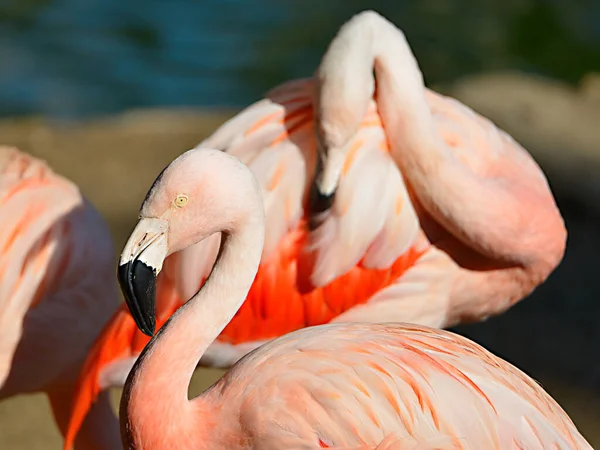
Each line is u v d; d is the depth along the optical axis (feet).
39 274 20.49
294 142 20.36
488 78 47.42
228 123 21.09
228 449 14.44
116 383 19.58
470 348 14.96
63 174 38.50
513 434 13.93
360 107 18.62
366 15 20.04
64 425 21.94
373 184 20.03
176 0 67.46
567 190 37.78
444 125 21.12
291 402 14.15
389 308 20.88
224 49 61.82
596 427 25.52
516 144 22.59
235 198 14.29
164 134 43.47
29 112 53.11
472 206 19.92
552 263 21.40
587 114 43.65
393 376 14.11
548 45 63.10
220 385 14.92
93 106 54.39
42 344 20.67
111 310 22.11
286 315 20.48
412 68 20.16
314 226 19.93
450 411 13.80
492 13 66.49
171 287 19.85
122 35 62.49
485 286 21.48
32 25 62.69
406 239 20.47
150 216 14.24
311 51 62.28
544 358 29.01
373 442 13.75
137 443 14.71
